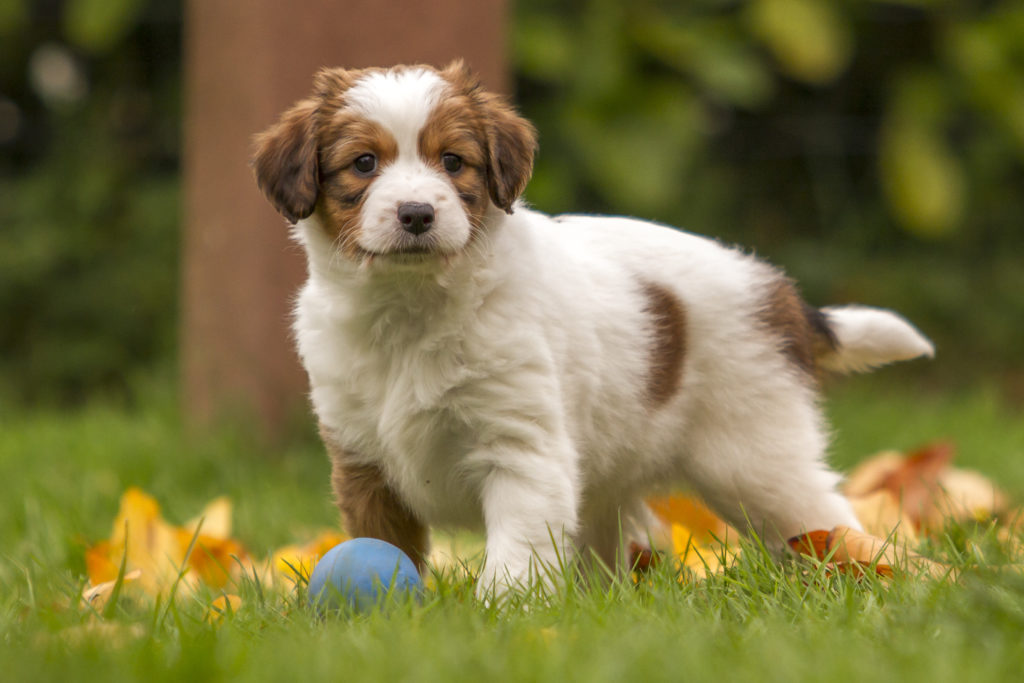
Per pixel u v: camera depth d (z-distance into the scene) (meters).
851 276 14.71
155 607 4.63
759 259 6.40
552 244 5.61
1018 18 14.12
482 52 9.41
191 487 8.63
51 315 14.63
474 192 5.32
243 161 9.45
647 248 5.97
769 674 3.61
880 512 6.82
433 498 5.55
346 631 4.23
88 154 14.97
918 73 14.62
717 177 14.95
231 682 3.64
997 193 14.93
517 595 4.61
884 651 3.87
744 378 6.00
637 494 6.25
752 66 13.62
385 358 5.37
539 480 5.16
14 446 9.46
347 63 9.27
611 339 5.63
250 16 9.31
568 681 3.58
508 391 5.19
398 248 5.02
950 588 4.62
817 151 15.31
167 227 14.48
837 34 13.88
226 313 9.61
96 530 7.17
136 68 15.26
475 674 3.63
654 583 4.93
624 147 13.16
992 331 14.47
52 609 4.77
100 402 13.55
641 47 13.59
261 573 6.14
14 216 14.95
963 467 9.00
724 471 6.05
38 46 15.56
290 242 9.19
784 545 6.03
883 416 10.99
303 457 9.16
